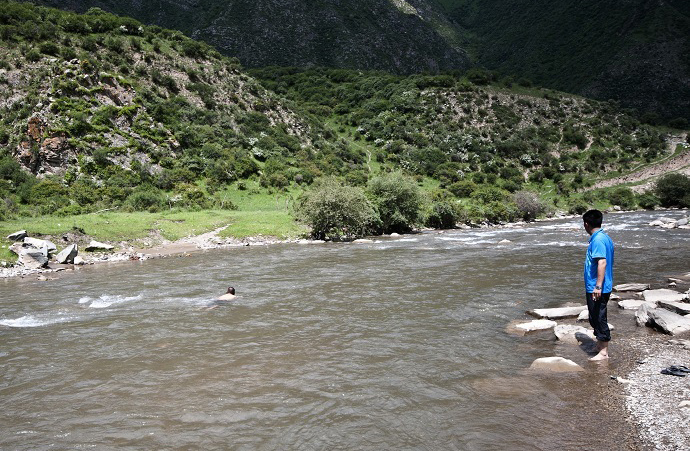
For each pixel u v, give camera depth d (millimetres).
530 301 13008
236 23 196750
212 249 30547
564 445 5156
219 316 12141
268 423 6000
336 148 95125
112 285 17656
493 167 97562
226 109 88375
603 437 5293
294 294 14930
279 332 10461
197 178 62312
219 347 9406
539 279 16391
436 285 15773
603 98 171750
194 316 12219
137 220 35062
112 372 8094
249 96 97375
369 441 5449
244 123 86500
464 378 7398
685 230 35875
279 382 7422
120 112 62281
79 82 61812
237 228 36719
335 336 10023
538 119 124125
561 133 119188
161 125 67438
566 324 10406
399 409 6312
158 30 102938
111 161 56188
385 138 108688
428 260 22484
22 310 13547
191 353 9047
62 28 80062
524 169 102312
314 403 6586
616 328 10062
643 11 198500
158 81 81375
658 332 9656
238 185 63406
